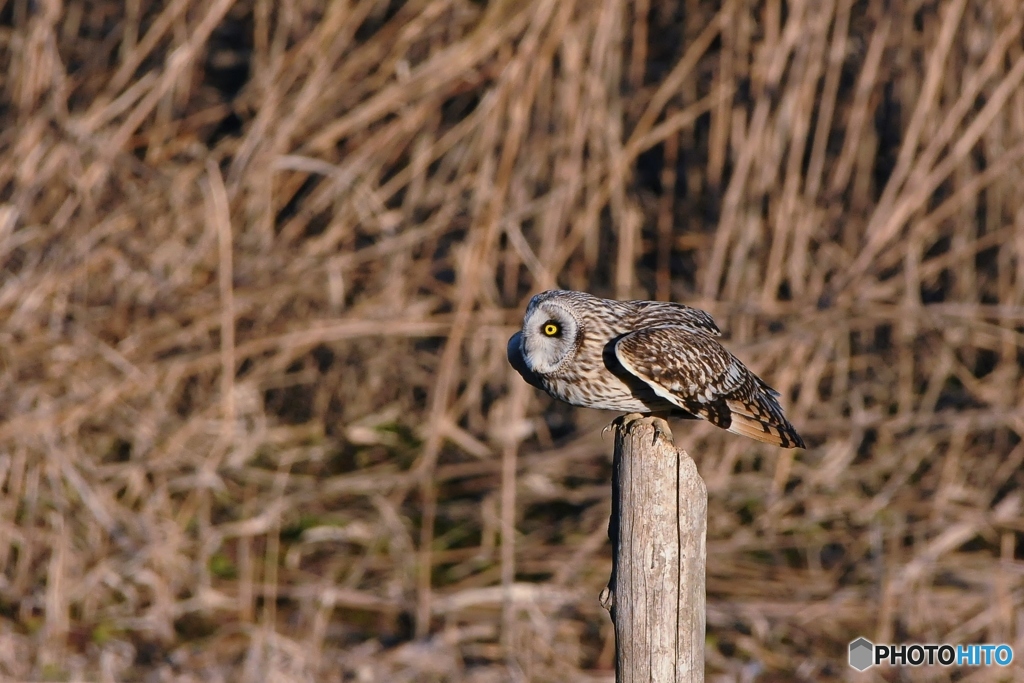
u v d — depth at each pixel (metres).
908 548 12.27
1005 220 14.26
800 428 13.25
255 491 12.54
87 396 12.02
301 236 14.09
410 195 13.95
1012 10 13.38
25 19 13.73
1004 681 10.40
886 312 13.07
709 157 14.59
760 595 11.73
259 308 13.30
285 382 13.68
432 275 14.41
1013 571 11.61
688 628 5.72
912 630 11.06
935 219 13.44
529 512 12.89
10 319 12.22
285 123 13.16
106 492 11.72
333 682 10.41
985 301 14.55
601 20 13.31
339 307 13.23
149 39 13.45
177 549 11.52
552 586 11.50
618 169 13.20
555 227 13.27
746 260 13.73
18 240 12.41
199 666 10.43
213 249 13.09
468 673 10.54
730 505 12.86
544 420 14.00
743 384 7.59
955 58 14.03
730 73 14.02
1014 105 13.91
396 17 13.86
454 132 13.59
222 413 12.88
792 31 13.31
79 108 13.98
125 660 10.47
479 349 13.59
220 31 16.20
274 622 11.07
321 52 13.46
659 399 7.42
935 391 13.63
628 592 5.76
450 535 12.50
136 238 12.91
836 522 12.68
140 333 12.49
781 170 14.09
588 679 10.50
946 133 13.27
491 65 13.52
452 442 13.59
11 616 10.91
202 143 14.70
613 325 7.42
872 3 14.05
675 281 14.85
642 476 5.71
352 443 13.66
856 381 14.27
